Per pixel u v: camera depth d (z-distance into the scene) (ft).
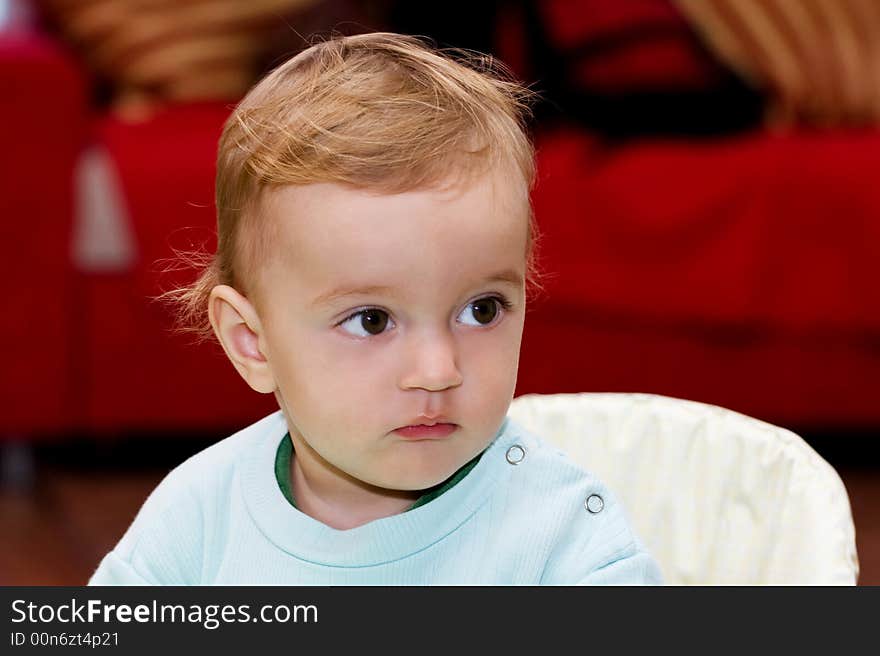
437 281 7.68
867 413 24.03
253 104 8.65
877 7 25.17
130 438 26.73
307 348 8.01
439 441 7.97
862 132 24.32
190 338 22.88
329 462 8.48
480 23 24.09
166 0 25.50
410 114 8.04
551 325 23.67
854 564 9.74
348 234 7.66
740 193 22.52
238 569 9.18
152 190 22.29
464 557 8.77
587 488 9.06
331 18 25.11
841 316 22.77
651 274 22.94
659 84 23.84
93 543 21.81
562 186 23.06
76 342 23.09
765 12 24.27
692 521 11.60
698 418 11.80
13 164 21.85
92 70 25.62
